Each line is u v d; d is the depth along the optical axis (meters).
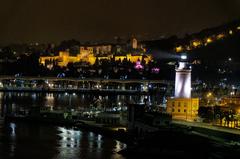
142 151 157.25
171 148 153.75
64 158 156.00
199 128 178.62
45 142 188.00
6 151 167.12
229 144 154.50
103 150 170.25
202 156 146.88
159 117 190.62
